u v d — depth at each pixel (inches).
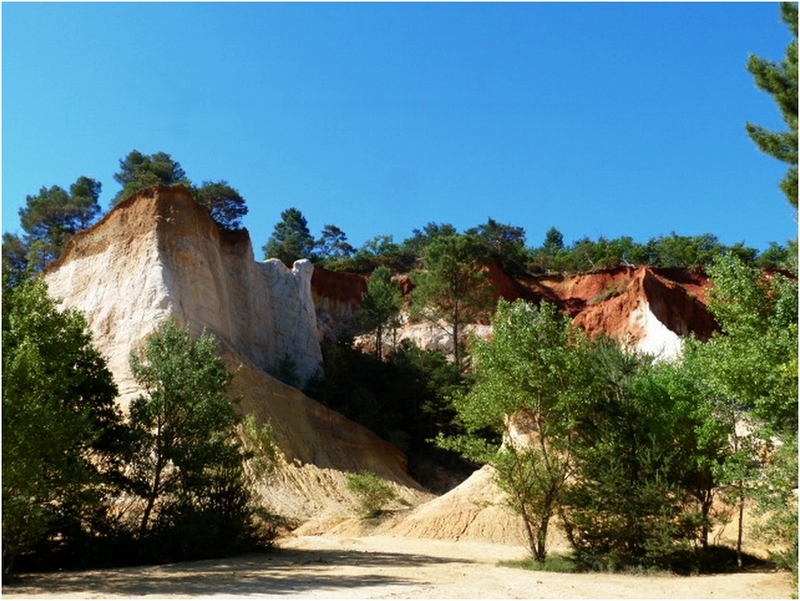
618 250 4141.2
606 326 2549.2
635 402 859.4
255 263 2370.8
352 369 2330.2
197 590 528.7
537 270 3727.9
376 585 572.7
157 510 918.4
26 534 650.8
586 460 827.4
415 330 2829.7
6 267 831.1
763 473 645.3
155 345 965.2
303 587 552.4
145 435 893.8
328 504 1491.1
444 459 2140.7
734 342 645.3
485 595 524.7
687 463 814.5
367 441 1936.5
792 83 858.1
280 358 2306.8
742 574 720.3
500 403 829.8
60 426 652.1
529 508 869.2
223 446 917.8
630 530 792.9
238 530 924.6
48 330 747.4
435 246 2600.9
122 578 622.5
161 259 1769.2
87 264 1843.0
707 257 3826.3
